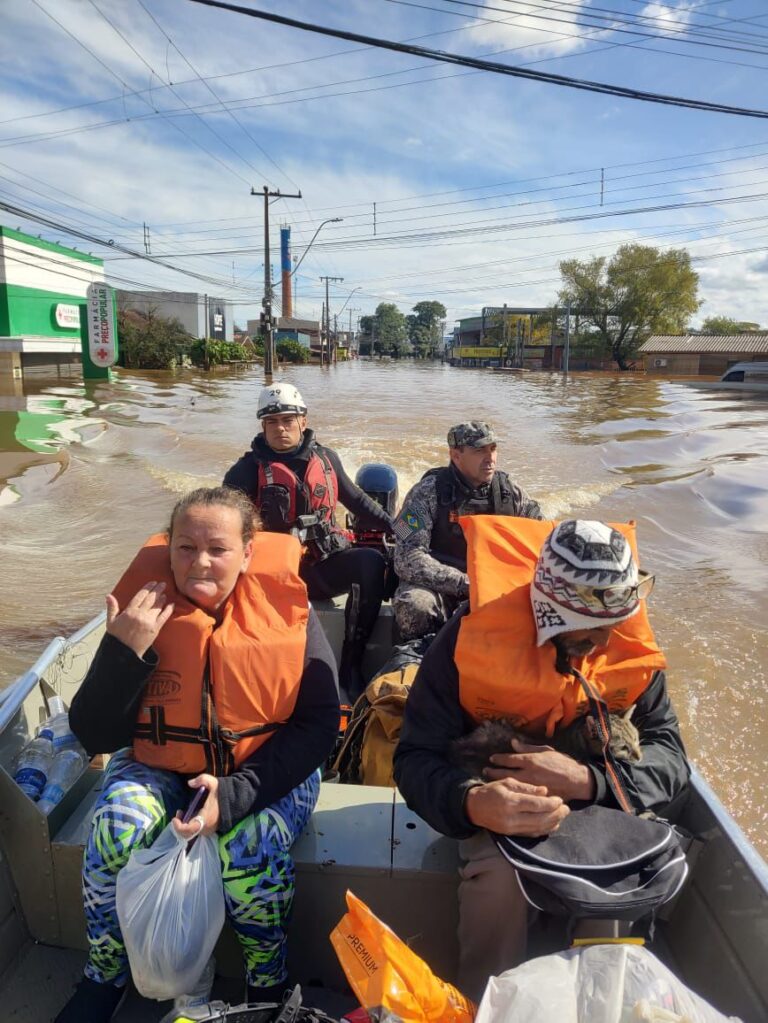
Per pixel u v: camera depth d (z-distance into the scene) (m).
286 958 2.06
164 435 16.03
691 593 6.30
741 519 9.01
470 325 106.19
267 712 1.82
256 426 18.17
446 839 2.08
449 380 44.69
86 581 6.84
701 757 3.92
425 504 3.49
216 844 1.75
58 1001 1.91
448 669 1.93
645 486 10.91
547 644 1.82
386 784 2.53
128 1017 1.86
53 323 34.69
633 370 68.31
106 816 1.74
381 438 15.71
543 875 1.58
